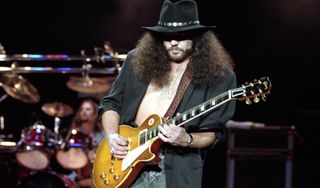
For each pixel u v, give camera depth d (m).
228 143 11.30
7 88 11.88
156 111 5.82
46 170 11.59
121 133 5.95
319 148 12.55
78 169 11.99
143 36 6.07
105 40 12.88
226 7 12.20
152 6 12.66
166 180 5.67
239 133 11.27
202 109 5.38
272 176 11.19
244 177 11.24
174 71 5.87
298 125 12.57
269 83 5.12
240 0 12.17
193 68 5.71
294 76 12.37
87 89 12.56
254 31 12.21
